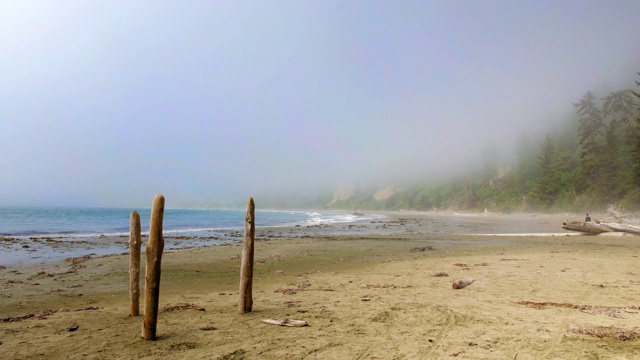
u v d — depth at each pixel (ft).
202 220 208.74
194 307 25.80
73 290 32.96
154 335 19.01
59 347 17.84
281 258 55.16
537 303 26.48
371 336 19.33
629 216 161.99
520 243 81.00
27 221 169.99
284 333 19.86
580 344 17.81
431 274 40.83
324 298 28.73
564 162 300.40
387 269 45.06
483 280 36.27
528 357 16.25
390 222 203.51
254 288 33.83
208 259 53.47
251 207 24.72
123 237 92.12
